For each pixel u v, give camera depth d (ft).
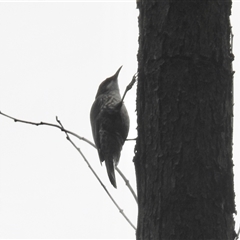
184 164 21.80
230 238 21.62
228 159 22.31
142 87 23.88
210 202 21.44
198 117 22.17
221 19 23.38
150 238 21.94
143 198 22.84
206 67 22.62
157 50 23.44
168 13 23.44
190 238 21.03
